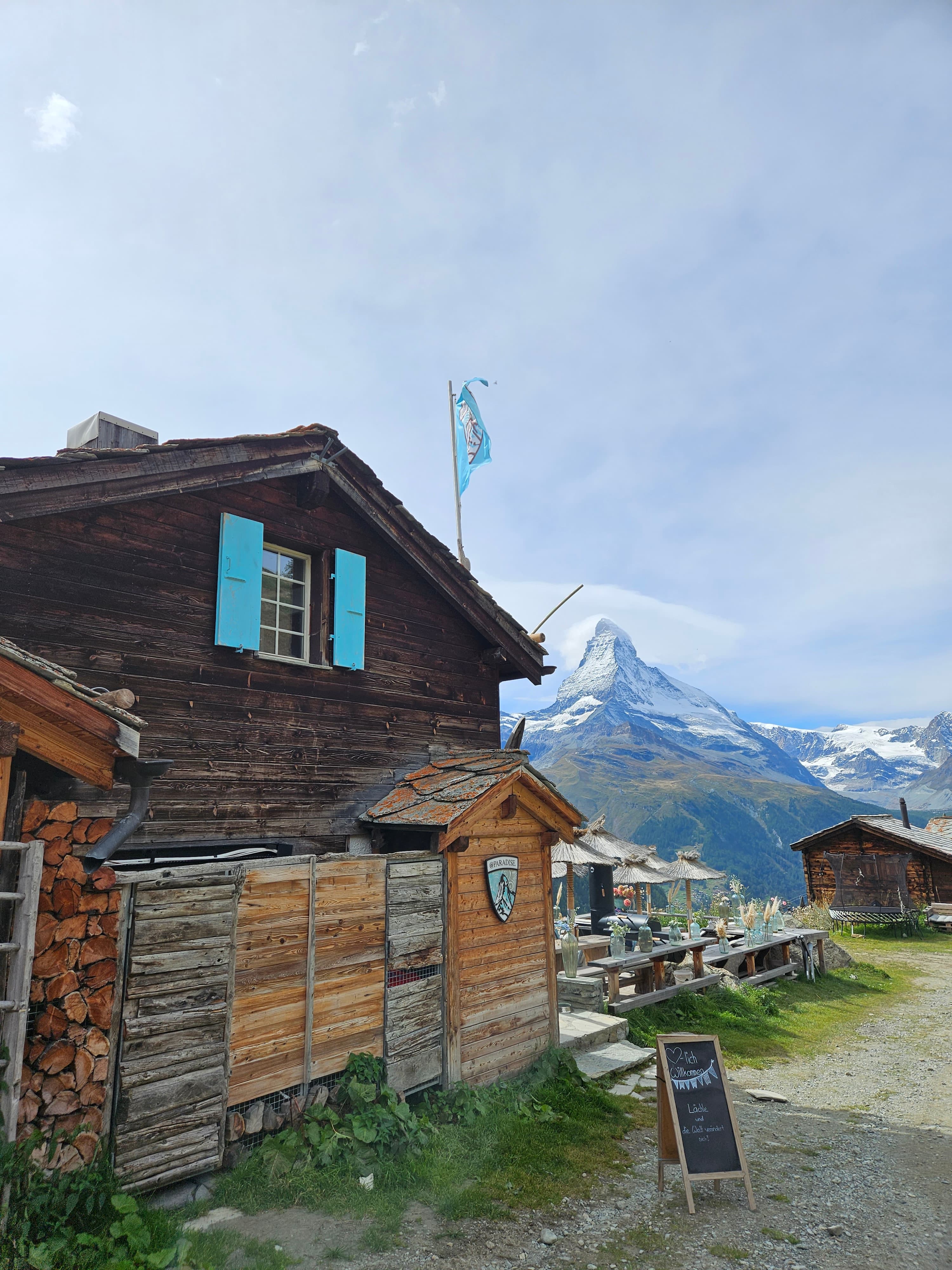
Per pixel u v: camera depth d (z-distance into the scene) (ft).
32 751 15.06
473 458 42.96
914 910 90.22
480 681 34.58
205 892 17.78
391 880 22.94
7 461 19.12
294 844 25.62
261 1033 18.70
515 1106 24.12
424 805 26.45
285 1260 14.82
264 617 27.40
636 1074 29.37
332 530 29.12
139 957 16.30
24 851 14.01
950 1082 31.45
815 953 57.16
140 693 22.34
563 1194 19.38
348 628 28.27
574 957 35.99
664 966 42.42
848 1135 24.97
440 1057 23.68
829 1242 17.54
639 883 70.33
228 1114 17.79
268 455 25.89
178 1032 16.83
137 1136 15.72
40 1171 14.05
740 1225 18.28
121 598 22.34
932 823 123.34
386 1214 17.15
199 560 24.52
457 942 25.05
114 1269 13.16
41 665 14.97
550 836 30.99
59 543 21.25
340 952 21.07
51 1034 14.66
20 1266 12.72
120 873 16.46
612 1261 16.35
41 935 14.69
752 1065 33.19
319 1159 18.44
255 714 25.22
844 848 106.11
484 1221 17.66
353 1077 20.63
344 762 27.84
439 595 33.12
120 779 17.29
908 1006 48.85
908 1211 19.25
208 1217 16.14
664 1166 20.61
